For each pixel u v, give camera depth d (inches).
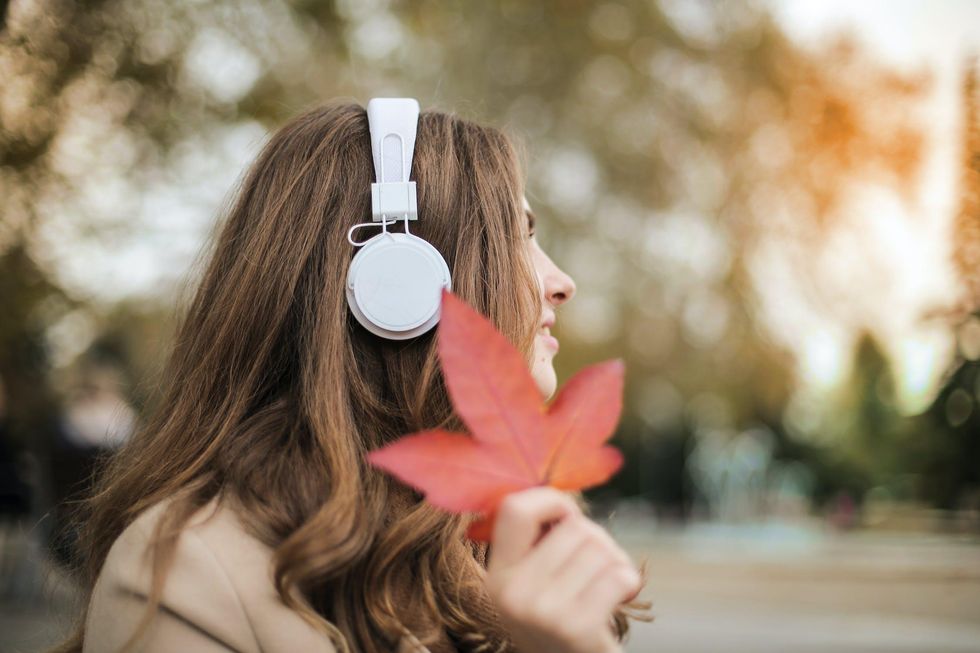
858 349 606.2
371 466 40.5
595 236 330.3
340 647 35.4
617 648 24.7
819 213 252.1
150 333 187.6
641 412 535.5
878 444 598.9
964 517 181.2
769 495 776.3
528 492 25.1
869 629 215.5
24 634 153.6
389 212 42.1
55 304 161.8
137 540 36.2
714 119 306.3
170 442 43.4
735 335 351.6
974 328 122.9
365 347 42.9
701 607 253.9
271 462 38.8
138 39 139.1
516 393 25.7
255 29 157.6
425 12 227.0
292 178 45.6
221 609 34.5
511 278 45.1
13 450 199.5
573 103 305.6
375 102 44.8
